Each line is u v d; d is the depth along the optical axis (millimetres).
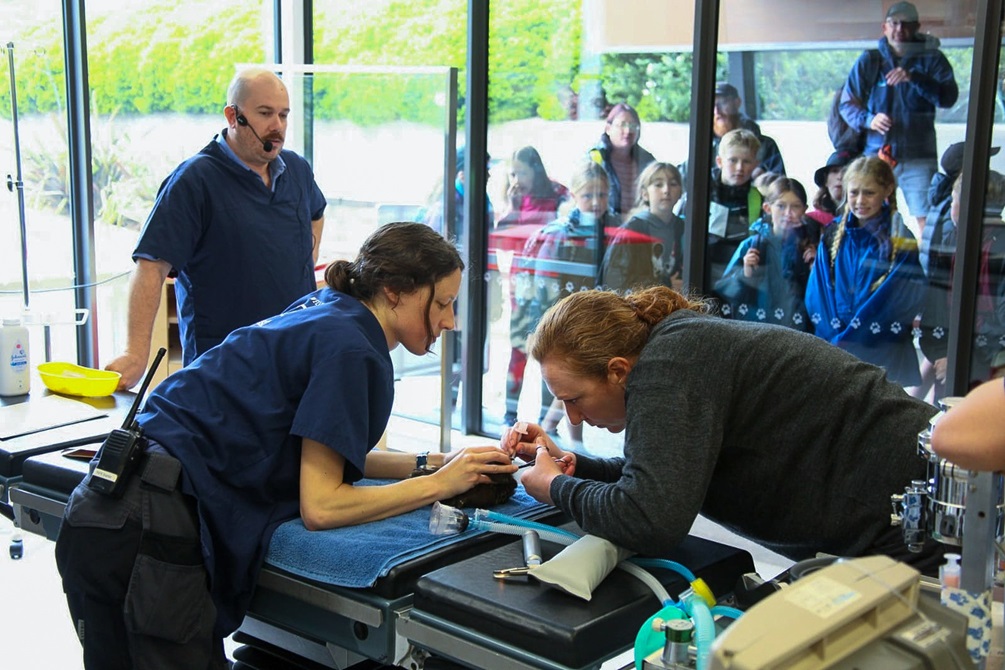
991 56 3568
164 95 5285
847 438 1571
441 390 4539
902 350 4008
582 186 4715
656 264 4570
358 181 4445
